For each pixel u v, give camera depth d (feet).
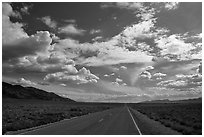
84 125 79.25
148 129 67.67
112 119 106.73
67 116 129.08
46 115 131.34
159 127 74.33
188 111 161.07
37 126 76.43
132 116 130.11
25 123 77.87
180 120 90.99
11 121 89.97
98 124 82.48
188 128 65.36
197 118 96.63
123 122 90.48
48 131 62.75
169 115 137.39
